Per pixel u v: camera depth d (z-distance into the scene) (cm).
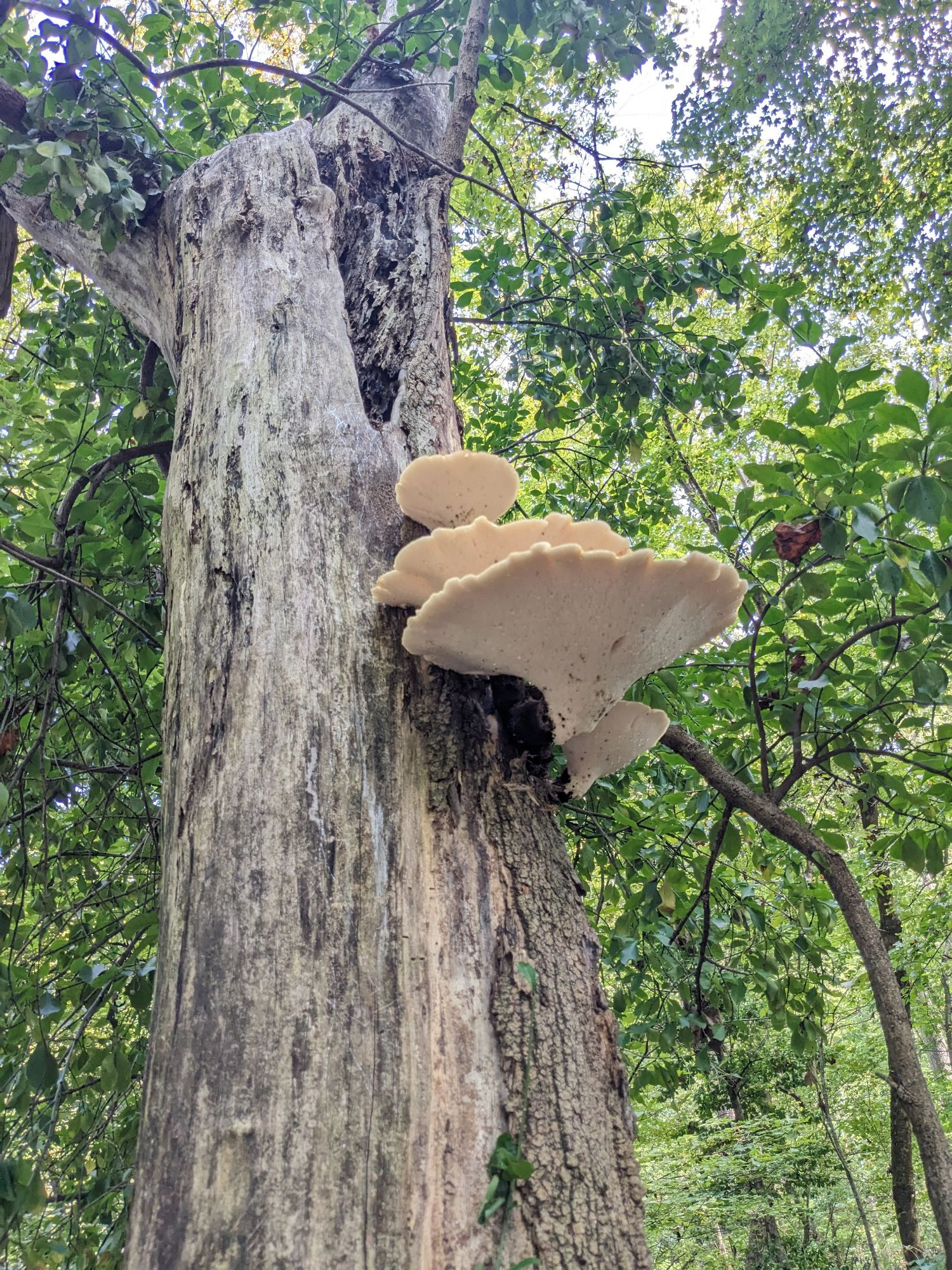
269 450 219
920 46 880
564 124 772
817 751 355
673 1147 933
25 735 418
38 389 484
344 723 180
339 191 329
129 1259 132
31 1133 320
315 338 248
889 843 398
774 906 553
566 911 181
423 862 172
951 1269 237
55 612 421
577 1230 138
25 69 354
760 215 1140
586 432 915
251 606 194
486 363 735
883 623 324
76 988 405
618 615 184
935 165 990
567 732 203
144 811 436
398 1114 142
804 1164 930
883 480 282
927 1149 253
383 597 196
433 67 457
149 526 429
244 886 159
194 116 507
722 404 523
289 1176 132
